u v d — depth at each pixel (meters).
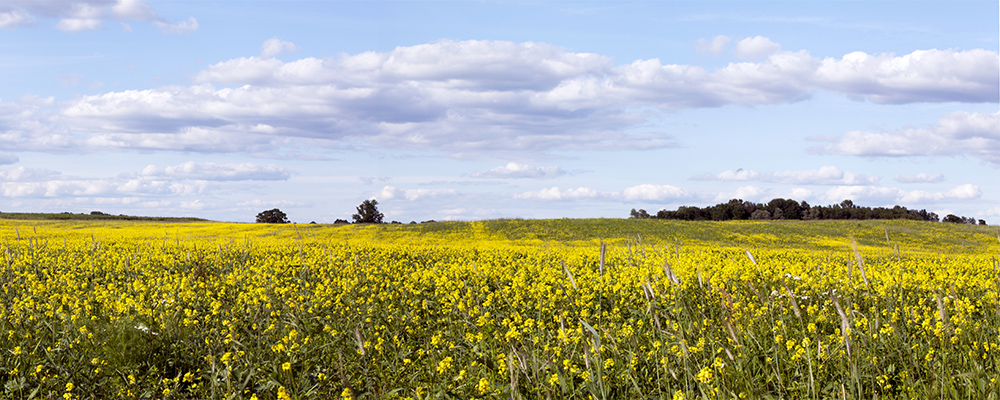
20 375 5.84
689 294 8.11
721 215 96.12
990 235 52.31
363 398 5.42
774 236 48.12
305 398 5.50
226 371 5.62
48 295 9.83
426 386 5.50
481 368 5.80
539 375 5.23
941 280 10.78
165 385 5.79
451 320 7.82
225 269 14.03
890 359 5.52
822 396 4.89
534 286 9.67
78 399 5.62
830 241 46.66
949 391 4.79
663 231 47.88
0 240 25.06
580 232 46.62
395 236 45.59
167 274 13.16
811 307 7.16
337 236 45.88
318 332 7.68
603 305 8.55
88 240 25.38
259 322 7.32
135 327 7.26
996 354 5.40
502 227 48.94
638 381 5.27
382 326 7.51
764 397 4.71
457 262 16.91
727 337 5.75
